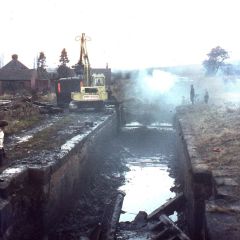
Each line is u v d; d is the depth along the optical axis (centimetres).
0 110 2364
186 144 1445
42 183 1083
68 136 1727
